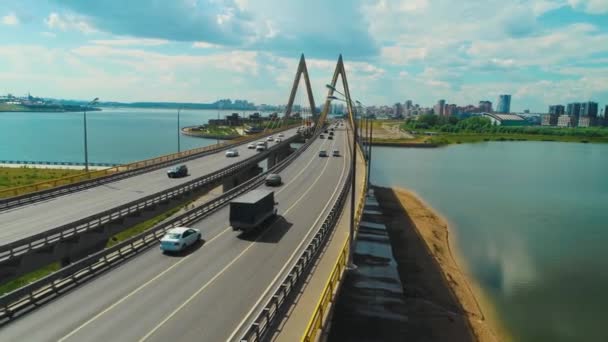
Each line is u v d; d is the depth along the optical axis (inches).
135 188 2186.3
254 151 4045.3
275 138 5502.0
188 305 976.9
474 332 1441.9
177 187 1977.1
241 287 1082.1
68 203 1833.2
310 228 1656.0
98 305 970.7
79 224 1384.1
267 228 1649.9
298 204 2087.8
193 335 845.8
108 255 1251.2
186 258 1294.3
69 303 979.3
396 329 1408.7
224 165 3075.8
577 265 2133.4
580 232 2721.5
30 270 1240.2
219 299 1010.1
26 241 1199.6
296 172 3147.1
